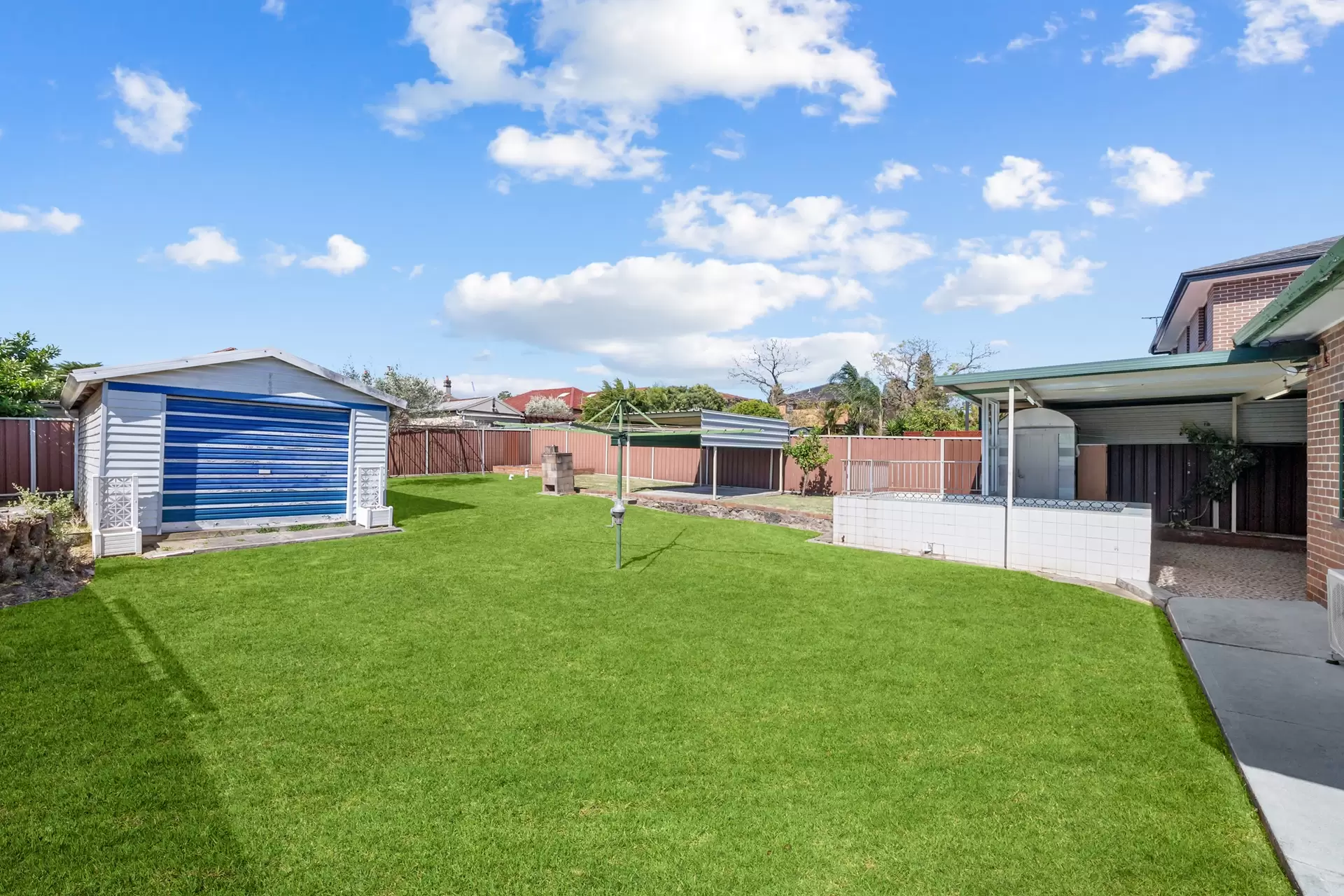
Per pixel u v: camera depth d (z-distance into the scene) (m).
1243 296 12.93
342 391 12.23
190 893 2.39
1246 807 3.05
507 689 4.48
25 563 7.12
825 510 13.90
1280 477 10.89
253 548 9.36
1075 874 2.58
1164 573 8.47
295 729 3.79
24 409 15.52
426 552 9.38
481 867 2.58
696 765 3.45
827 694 4.45
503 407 35.00
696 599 7.04
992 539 9.16
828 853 2.71
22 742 3.52
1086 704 4.31
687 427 17.89
